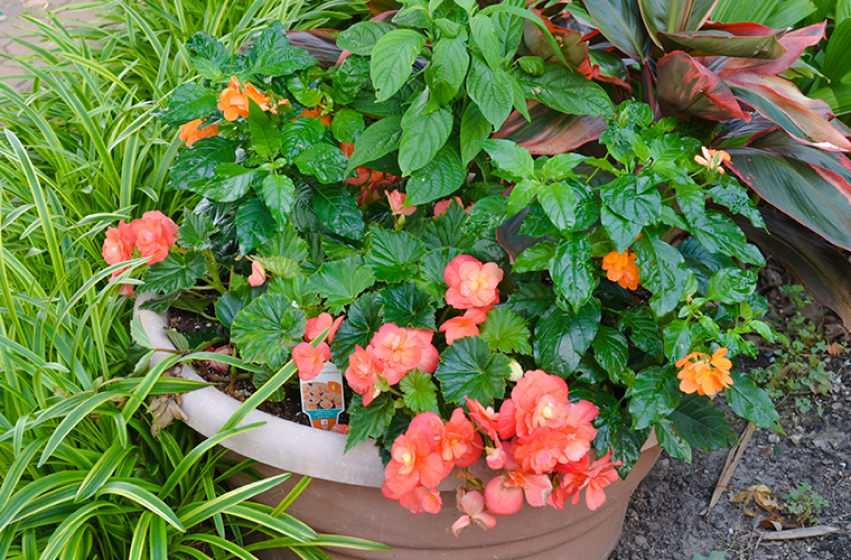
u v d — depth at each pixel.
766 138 1.64
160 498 1.50
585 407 1.26
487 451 1.25
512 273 1.54
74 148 2.37
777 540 1.98
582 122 1.58
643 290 1.85
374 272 1.52
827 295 1.66
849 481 2.06
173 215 2.25
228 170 1.56
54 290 1.68
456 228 1.61
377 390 1.31
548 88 1.56
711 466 2.16
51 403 1.52
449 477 1.35
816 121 1.49
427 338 1.40
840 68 2.17
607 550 1.88
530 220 1.33
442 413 1.43
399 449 1.20
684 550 1.99
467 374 1.34
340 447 1.39
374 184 1.89
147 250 1.56
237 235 1.60
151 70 2.73
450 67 1.38
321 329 1.46
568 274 1.26
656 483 2.14
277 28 1.65
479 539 1.52
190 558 1.69
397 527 1.50
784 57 1.59
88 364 1.69
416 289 1.46
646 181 1.27
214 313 1.86
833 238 1.41
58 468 1.62
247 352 1.45
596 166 1.48
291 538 1.62
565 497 1.30
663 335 1.35
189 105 1.61
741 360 2.32
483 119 1.54
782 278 2.52
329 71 1.74
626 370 1.40
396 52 1.37
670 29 1.66
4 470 1.54
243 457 1.60
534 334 1.40
